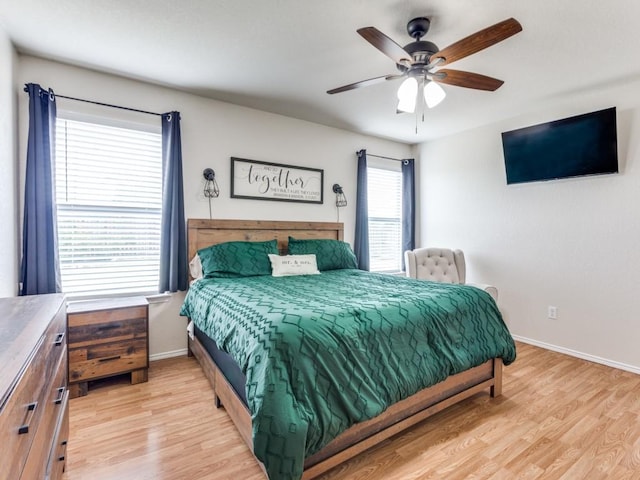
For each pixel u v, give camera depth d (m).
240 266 2.96
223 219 3.26
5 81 2.08
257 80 2.80
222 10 1.90
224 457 1.69
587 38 2.13
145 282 2.95
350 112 3.53
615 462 1.67
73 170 2.63
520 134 3.42
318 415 1.35
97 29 2.09
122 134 2.82
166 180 2.89
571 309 3.17
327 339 1.50
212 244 3.19
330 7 1.87
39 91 2.35
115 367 2.41
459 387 2.07
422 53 1.89
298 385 1.37
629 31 2.05
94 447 1.75
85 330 2.32
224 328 1.84
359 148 4.28
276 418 1.27
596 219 3.00
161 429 1.92
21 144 2.37
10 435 0.69
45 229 2.36
